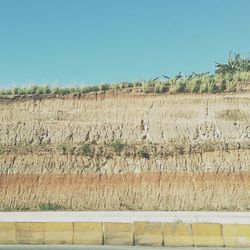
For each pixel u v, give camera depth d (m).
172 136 37.81
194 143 37.12
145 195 34.53
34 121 39.38
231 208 33.69
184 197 34.28
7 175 35.81
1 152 37.12
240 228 23.44
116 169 35.81
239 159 36.09
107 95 40.78
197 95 40.38
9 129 38.94
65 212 32.06
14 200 34.53
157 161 36.09
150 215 29.73
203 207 33.75
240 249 23.02
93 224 23.91
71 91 41.28
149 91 40.78
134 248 22.97
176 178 35.19
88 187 34.97
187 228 23.50
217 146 36.75
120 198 34.41
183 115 39.19
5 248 22.89
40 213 31.31
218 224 23.55
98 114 39.59
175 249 22.88
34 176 35.66
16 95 41.19
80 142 37.75
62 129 38.69
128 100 40.38
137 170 35.69
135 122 38.84
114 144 37.00
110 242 23.66
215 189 34.66
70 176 35.53
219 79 41.56
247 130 38.03
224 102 39.84
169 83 41.34
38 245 23.66
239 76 41.84
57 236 23.84
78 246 23.41
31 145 37.75
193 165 35.78
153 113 39.41
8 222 24.05
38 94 41.22
